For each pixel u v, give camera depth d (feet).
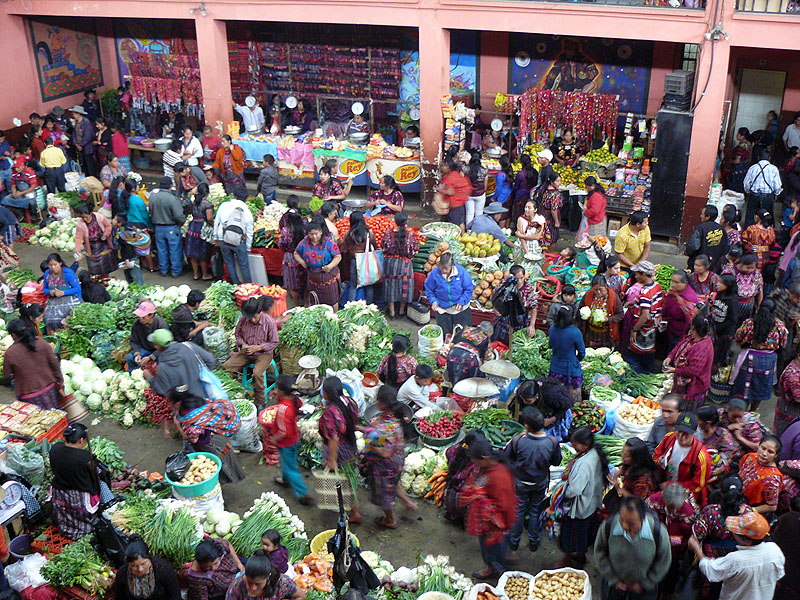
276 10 51.26
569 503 21.93
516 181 46.03
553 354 28.22
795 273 34.32
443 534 25.00
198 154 53.42
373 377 29.73
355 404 24.88
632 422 26.91
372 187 53.57
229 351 32.94
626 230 34.60
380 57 55.98
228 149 49.70
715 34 41.27
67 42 62.44
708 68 42.09
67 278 34.65
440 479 25.88
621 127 52.44
